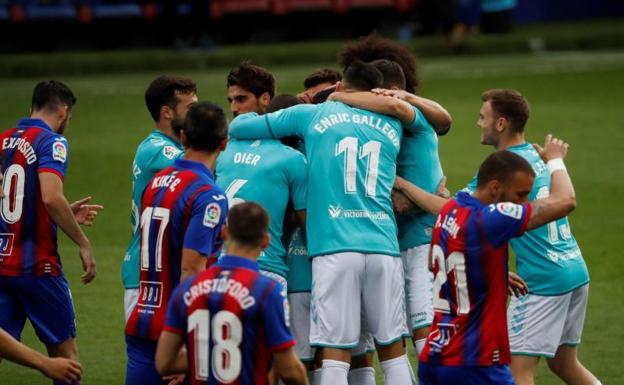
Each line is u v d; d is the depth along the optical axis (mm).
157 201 20266
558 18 113812
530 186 19953
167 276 20297
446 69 86938
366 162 22266
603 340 29984
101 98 74062
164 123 23609
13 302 23719
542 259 22688
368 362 24062
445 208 20250
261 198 22375
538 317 22734
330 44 93250
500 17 99938
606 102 70250
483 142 23406
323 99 24891
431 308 23406
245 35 99812
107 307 33094
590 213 43875
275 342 17297
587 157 54094
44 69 85625
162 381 20625
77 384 23547
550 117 65062
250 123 23016
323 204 22141
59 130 24297
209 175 20297
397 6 99812
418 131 23281
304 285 23125
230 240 17703
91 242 40219
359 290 22094
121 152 56031
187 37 95062
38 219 23484
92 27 96562
